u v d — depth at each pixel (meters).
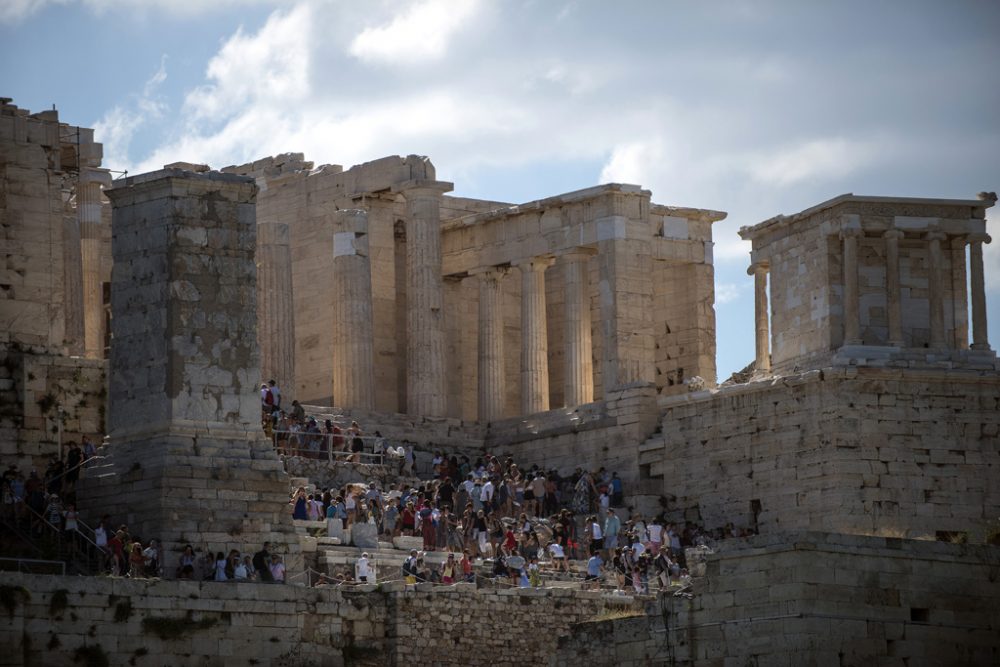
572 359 113.56
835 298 101.62
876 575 71.31
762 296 107.19
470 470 104.00
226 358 87.31
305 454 99.94
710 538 97.94
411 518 93.00
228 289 87.88
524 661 85.19
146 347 87.12
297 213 120.56
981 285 102.25
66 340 104.19
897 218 101.81
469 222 117.81
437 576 88.00
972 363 100.75
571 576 92.06
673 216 118.50
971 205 102.50
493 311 117.06
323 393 117.56
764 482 99.75
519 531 93.75
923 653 71.31
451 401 119.56
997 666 72.25
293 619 80.56
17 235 95.81
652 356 112.56
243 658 79.12
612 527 95.75
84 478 87.31
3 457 91.94
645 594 88.44
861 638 70.62
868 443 97.44
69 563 82.19
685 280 119.25
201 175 87.94
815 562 70.69
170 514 84.25
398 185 116.19
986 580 72.75
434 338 114.31
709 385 116.75
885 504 97.12
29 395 92.88
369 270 114.38
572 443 108.25
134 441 86.81
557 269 123.06
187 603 78.25
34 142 96.69
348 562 87.38
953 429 98.25
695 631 72.88
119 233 88.69
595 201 113.12
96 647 76.19
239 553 84.25
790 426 99.12
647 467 104.81
